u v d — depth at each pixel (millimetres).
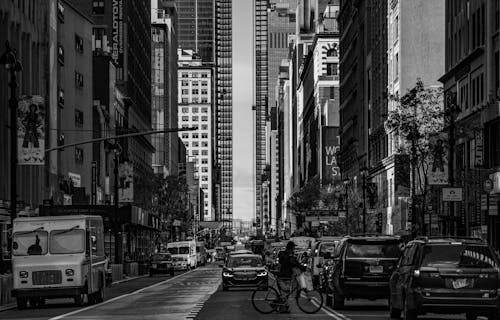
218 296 47312
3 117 77188
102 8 152375
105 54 132750
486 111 67750
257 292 33344
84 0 145875
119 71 151750
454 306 25578
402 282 27312
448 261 25812
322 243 50875
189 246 117750
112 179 130500
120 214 81188
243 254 54688
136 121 167125
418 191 82625
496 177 55000
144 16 184000
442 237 26906
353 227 113250
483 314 25922
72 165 110188
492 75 69062
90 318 31609
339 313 33156
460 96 79188
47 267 39156
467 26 77688
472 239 26406
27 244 39656
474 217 70875
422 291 25703
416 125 64688
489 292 25531
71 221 40188
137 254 134125
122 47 152125
